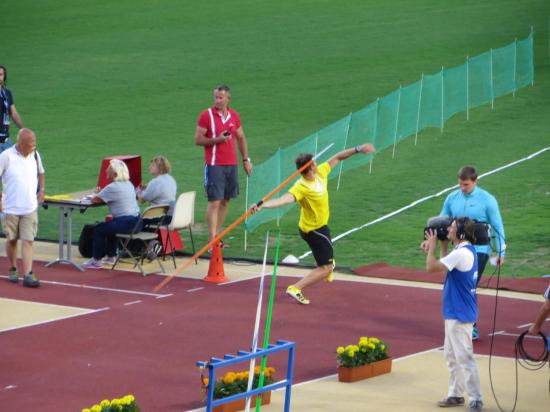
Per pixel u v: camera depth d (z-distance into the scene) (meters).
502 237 25.52
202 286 32.19
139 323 27.89
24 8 108.88
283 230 41.09
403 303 30.20
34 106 72.38
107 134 63.31
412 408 21.17
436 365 24.27
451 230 21.38
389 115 56.12
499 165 51.50
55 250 37.72
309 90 73.81
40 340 26.20
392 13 98.19
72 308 29.36
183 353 25.17
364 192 47.34
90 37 96.00
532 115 62.38
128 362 24.41
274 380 22.06
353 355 22.97
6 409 21.05
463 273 20.94
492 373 23.59
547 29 85.62
